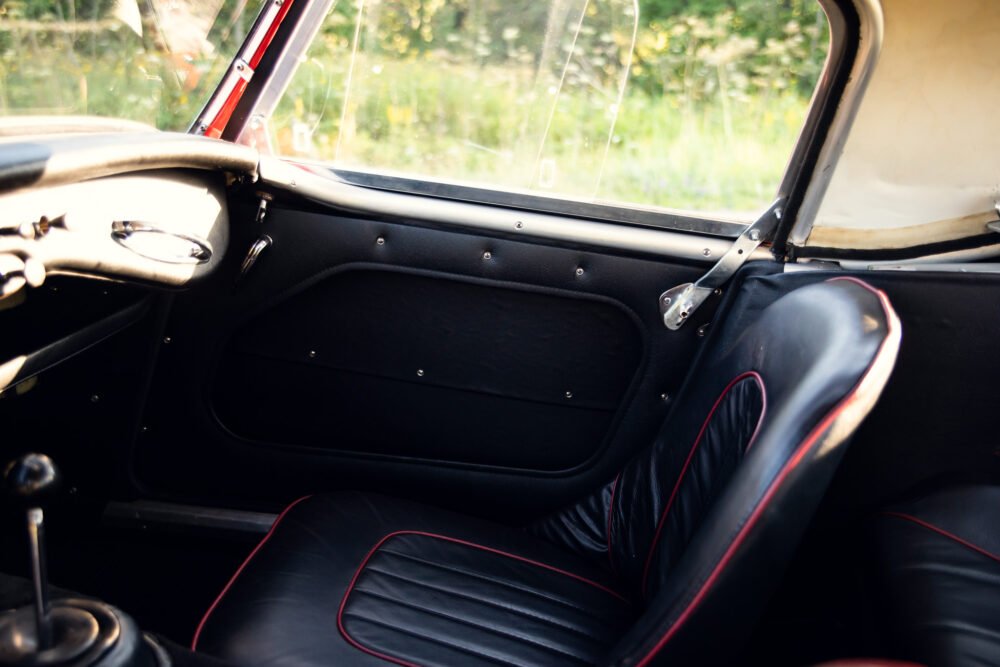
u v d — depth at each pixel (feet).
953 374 4.48
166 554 6.06
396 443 5.90
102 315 4.83
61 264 3.61
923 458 4.58
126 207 4.06
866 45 4.62
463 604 4.41
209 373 5.68
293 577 4.32
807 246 5.24
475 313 5.54
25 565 5.72
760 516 3.23
